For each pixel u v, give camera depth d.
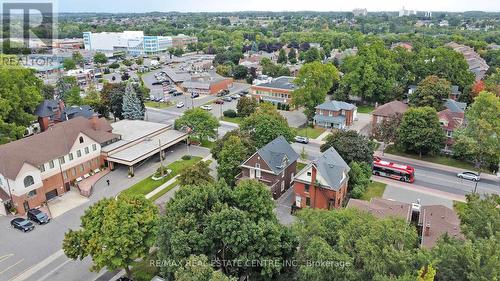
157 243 33.72
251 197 35.50
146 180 63.62
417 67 112.00
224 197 36.09
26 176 53.16
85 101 94.38
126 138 73.62
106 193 59.38
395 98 106.88
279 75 146.50
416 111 70.12
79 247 36.34
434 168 67.81
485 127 60.00
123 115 92.38
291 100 102.25
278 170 56.12
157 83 142.25
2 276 40.62
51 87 106.12
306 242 31.80
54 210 54.50
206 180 51.78
